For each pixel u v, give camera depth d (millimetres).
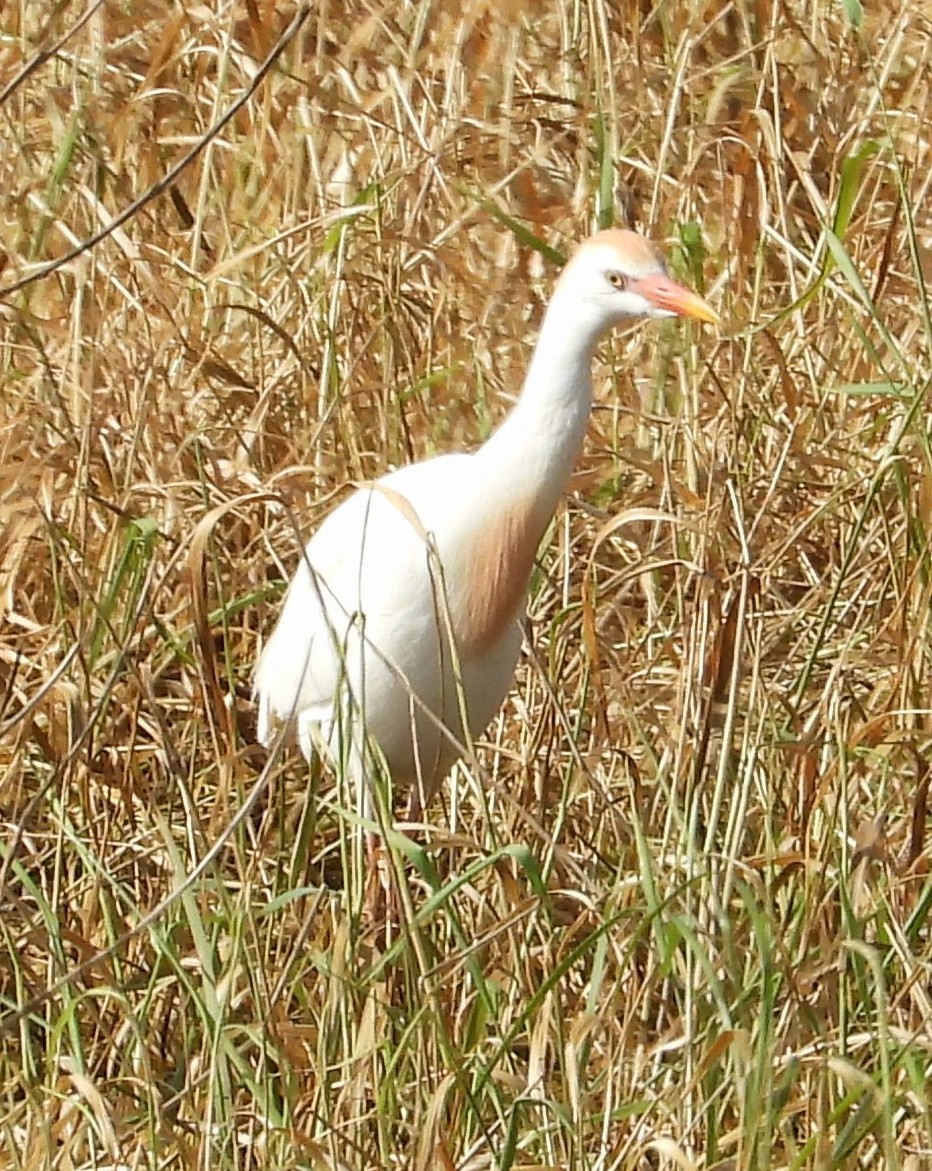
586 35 12922
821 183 12273
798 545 10312
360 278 11117
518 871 8430
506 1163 6668
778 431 10781
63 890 8359
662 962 7262
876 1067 7344
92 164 12242
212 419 11008
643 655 9828
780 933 7773
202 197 11586
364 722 8000
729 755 8656
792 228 11906
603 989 8055
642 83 12391
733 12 12898
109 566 9672
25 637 9531
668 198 12000
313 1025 7789
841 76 12531
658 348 11328
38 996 7051
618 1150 7137
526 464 8562
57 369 11156
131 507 10250
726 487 9008
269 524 10312
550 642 9234
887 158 12188
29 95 12797
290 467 10266
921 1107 6832
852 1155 6848
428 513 8727
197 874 6961
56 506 10375
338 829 9109
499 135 12148
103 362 10914
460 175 12047
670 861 8227
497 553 8625
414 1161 6934
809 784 8430
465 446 11078
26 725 8828
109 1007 7984
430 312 11289
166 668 10062
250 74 12438
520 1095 6980
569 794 8680
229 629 10031
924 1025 7207
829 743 8562
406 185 11914
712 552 9188
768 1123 6746
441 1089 6828
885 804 8531
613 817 8156
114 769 9227
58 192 11672
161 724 8297
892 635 9586
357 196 11406
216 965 7750
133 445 10023
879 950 7703
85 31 13016
